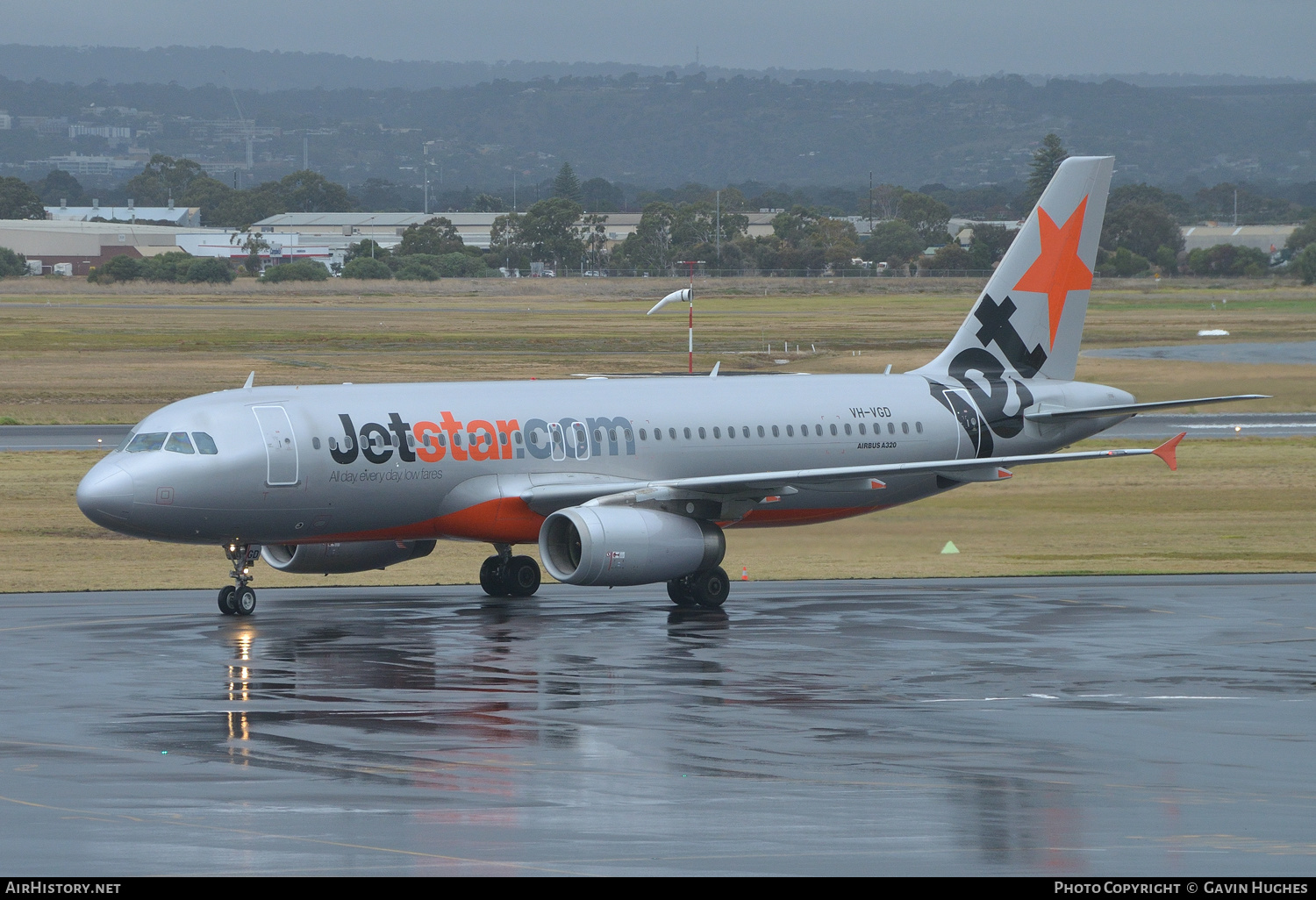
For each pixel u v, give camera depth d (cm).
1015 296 15988
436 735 7600
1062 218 16038
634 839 5772
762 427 14538
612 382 14375
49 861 5438
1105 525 17838
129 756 7106
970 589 13438
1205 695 8750
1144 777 6800
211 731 7681
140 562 15138
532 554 16138
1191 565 15075
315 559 13562
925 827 5959
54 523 17200
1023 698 8638
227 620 11581
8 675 9212
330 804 6250
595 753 7231
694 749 7312
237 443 12250
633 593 13488
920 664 9738
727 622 11588
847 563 15238
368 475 12700
